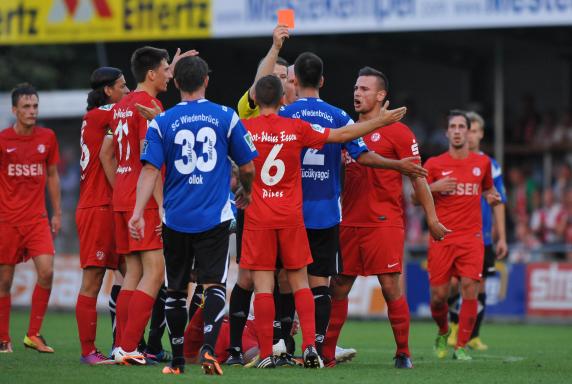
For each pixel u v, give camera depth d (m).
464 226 38.06
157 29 66.75
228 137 27.58
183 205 27.25
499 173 43.97
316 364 29.12
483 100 86.25
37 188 38.12
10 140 37.75
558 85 85.00
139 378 25.89
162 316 32.75
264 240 29.03
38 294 37.16
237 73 73.50
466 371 30.64
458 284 43.91
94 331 31.88
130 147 29.75
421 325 59.19
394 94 87.56
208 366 26.72
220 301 27.19
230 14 65.50
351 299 64.25
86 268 32.00
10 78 103.50
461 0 62.03
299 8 64.38
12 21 68.88
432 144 84.94
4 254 37.53
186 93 27.69
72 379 25.84
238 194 28.64
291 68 33.94
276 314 32.22
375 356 37.84
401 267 31.45
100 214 31.86
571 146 79.44
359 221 31.31
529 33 75.12
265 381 25.44
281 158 28.98
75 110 77.31
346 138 28.98
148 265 29.31
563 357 38.34
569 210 71.81
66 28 68.25
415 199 35.44
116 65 73.19
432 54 82.19
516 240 74.19
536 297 61.81
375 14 63.34
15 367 29.36
